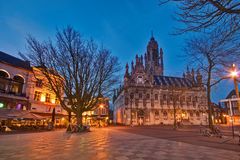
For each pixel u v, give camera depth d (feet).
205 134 64.08
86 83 83.41
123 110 205.98
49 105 129.08
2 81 99.50
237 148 35.22
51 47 80.94
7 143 40.98
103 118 186.19
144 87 207.10
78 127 81.82
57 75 79.92
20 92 109.40
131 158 25.07
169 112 206.39
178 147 36.09
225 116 226.38
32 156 26.23
